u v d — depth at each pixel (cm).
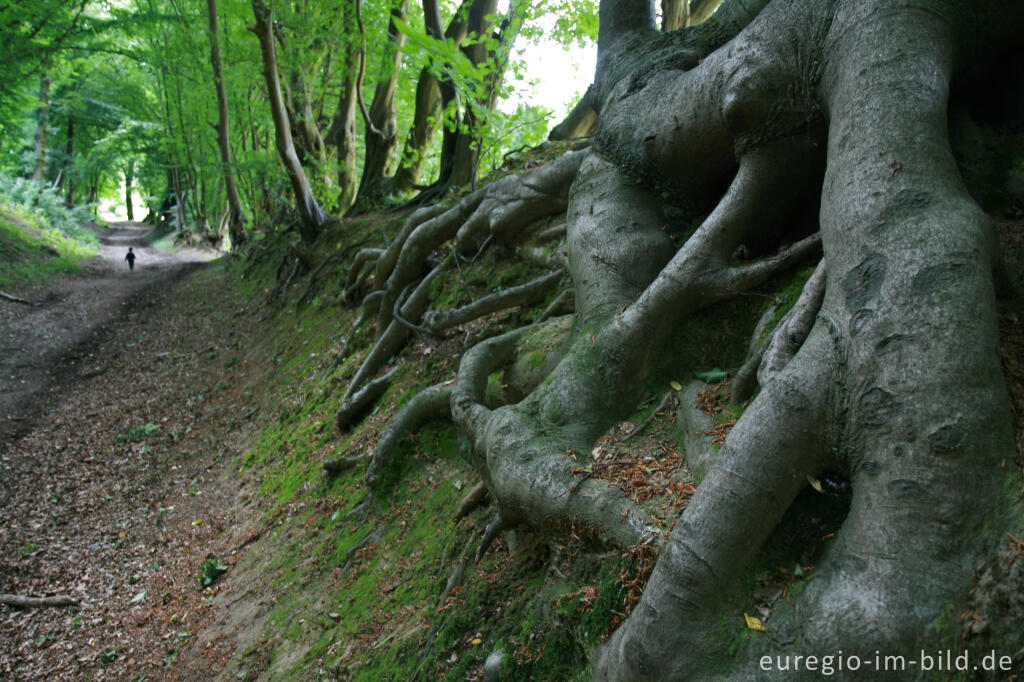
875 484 215
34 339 1573
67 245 2852
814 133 345
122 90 3719
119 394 1245
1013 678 174
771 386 248
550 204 650
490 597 339
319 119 2236
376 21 1420
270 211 3045
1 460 972
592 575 287
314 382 895
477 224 707
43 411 1171
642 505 285
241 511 709
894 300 228
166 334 1645
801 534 238
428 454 521
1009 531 190
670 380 363
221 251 4047
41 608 620
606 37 538
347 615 423
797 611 213
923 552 198
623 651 239
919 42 279
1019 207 311
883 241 241
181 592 591
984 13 301
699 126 399
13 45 2102
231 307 1814
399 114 2059
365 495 530
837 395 234
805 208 381
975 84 345
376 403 678
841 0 313
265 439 859
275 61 1441
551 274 590
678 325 371
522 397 459
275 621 470
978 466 200
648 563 257
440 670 323
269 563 551
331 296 1198
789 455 236
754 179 362
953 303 218
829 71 312
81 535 756
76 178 4541
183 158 3347
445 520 436
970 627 184
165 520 759
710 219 369
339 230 1460
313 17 1503
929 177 248
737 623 222
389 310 805
